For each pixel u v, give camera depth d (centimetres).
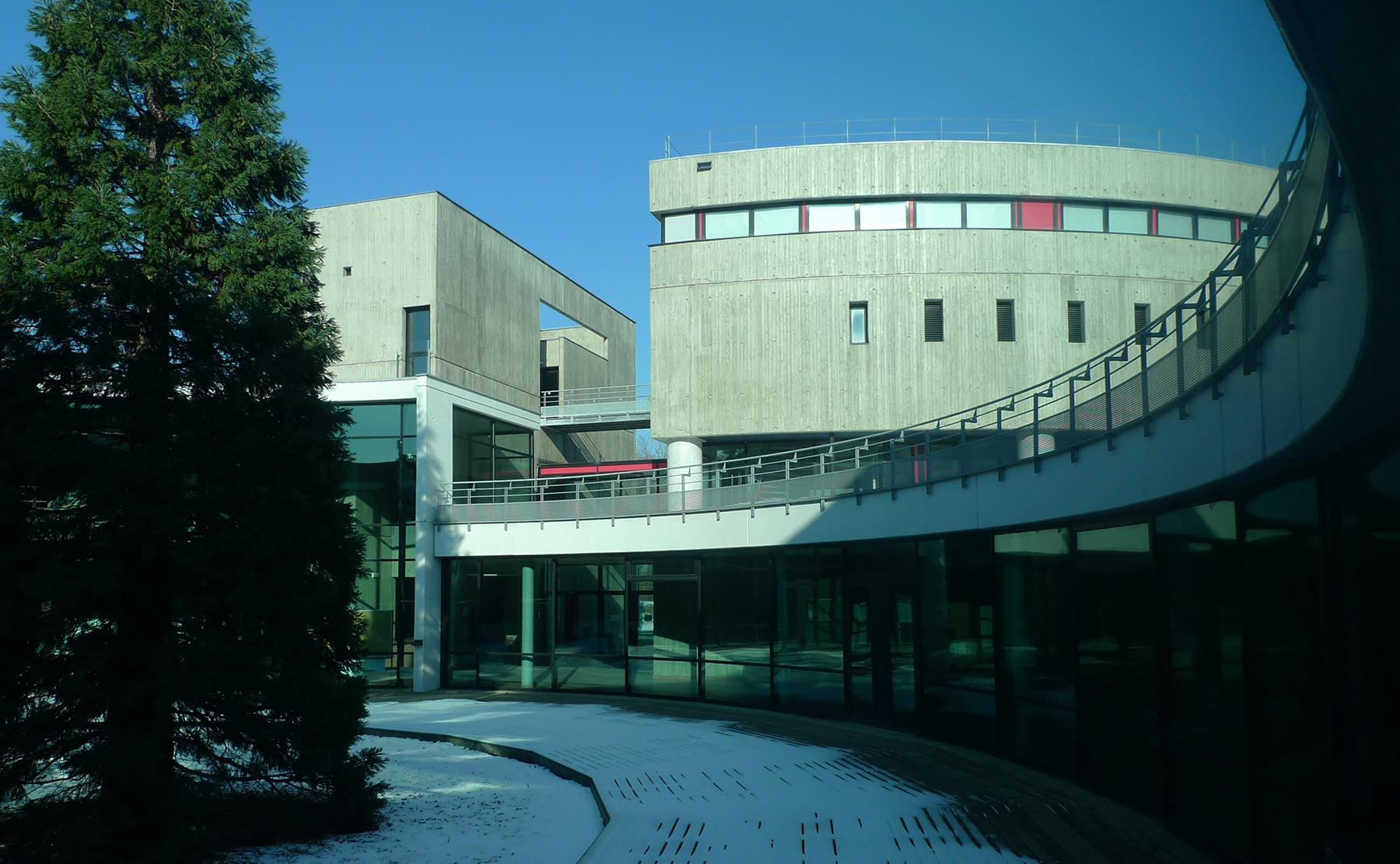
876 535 1753
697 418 2670
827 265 2645
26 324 1064
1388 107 331
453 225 2905
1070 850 963
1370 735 711
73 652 991
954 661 1617
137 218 1227
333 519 1208
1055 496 1261
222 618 1093
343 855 1046
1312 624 775
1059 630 1342
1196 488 916
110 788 959
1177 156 2653
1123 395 1073
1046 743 1377
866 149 2656
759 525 2072
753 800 1216
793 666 2030
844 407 2603
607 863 960
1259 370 758
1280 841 834
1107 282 2611
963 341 2594
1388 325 484
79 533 1028
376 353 2820
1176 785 1066
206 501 1045
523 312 3291
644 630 2386
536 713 2108
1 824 971
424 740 1834
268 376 1185
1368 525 704
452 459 2766
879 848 992
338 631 1209
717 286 2695
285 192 1381
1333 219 555
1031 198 2631
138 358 1068
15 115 1227
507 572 2611
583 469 3325
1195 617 1021
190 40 1305
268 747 1102
